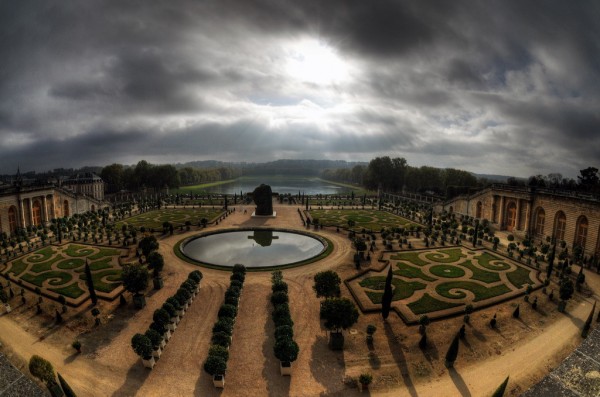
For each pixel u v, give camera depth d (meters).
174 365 39.06
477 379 37.16
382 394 34.94
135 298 52.72
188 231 102.56
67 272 66.31
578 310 52.59
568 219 84.81
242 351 41.66
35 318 49.16
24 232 92.50
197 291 57.88
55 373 37.59
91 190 179.25
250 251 85.50
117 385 35.91
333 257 77.50
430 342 43.62
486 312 51.75
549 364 39.78
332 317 41.16
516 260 75.00
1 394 34.88
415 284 61.56
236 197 177.00
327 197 193.12
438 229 103.94
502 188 109.00
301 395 34.69
